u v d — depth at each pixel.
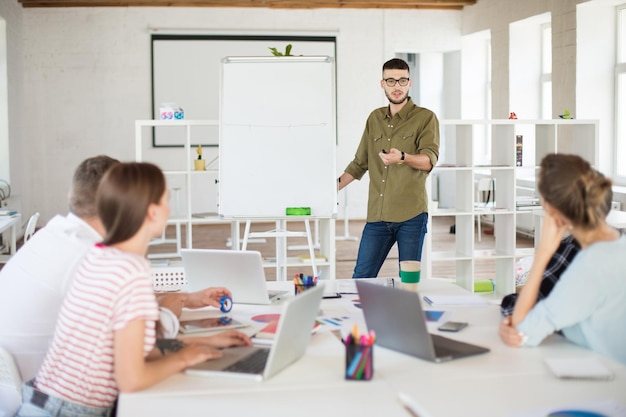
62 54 10.09
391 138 4.22
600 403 1.69
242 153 4.57
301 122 4.57
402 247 4.21
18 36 9.62
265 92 4.57
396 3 10.41
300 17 10.41
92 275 1.88
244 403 1.72
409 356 2.06
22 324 2.36
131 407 1.69
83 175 2.39
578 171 2.02
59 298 2.36
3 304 2.38
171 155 10.38
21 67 9.80
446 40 10.67
